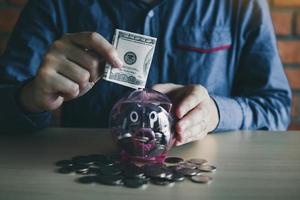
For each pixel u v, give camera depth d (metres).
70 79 0.67
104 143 0.71
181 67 1.02
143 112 0.59
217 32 1.04
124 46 0.63
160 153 0.59
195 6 1.05
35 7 1.06
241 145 0.71
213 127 0.79
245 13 1.07
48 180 0.51
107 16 1.03
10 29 1.54
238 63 1.08
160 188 0.49
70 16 1.05
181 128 0.63
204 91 0.73
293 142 0.73
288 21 1.52
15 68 0.98
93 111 1.02
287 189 0.49
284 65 1.54
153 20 1.02
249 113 0.91
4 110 0.78
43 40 1.03
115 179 0.50
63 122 1.06
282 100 1.01
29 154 0.64
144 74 0.63
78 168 0.55
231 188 0.49
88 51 0.66
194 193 0.47
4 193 0.47
